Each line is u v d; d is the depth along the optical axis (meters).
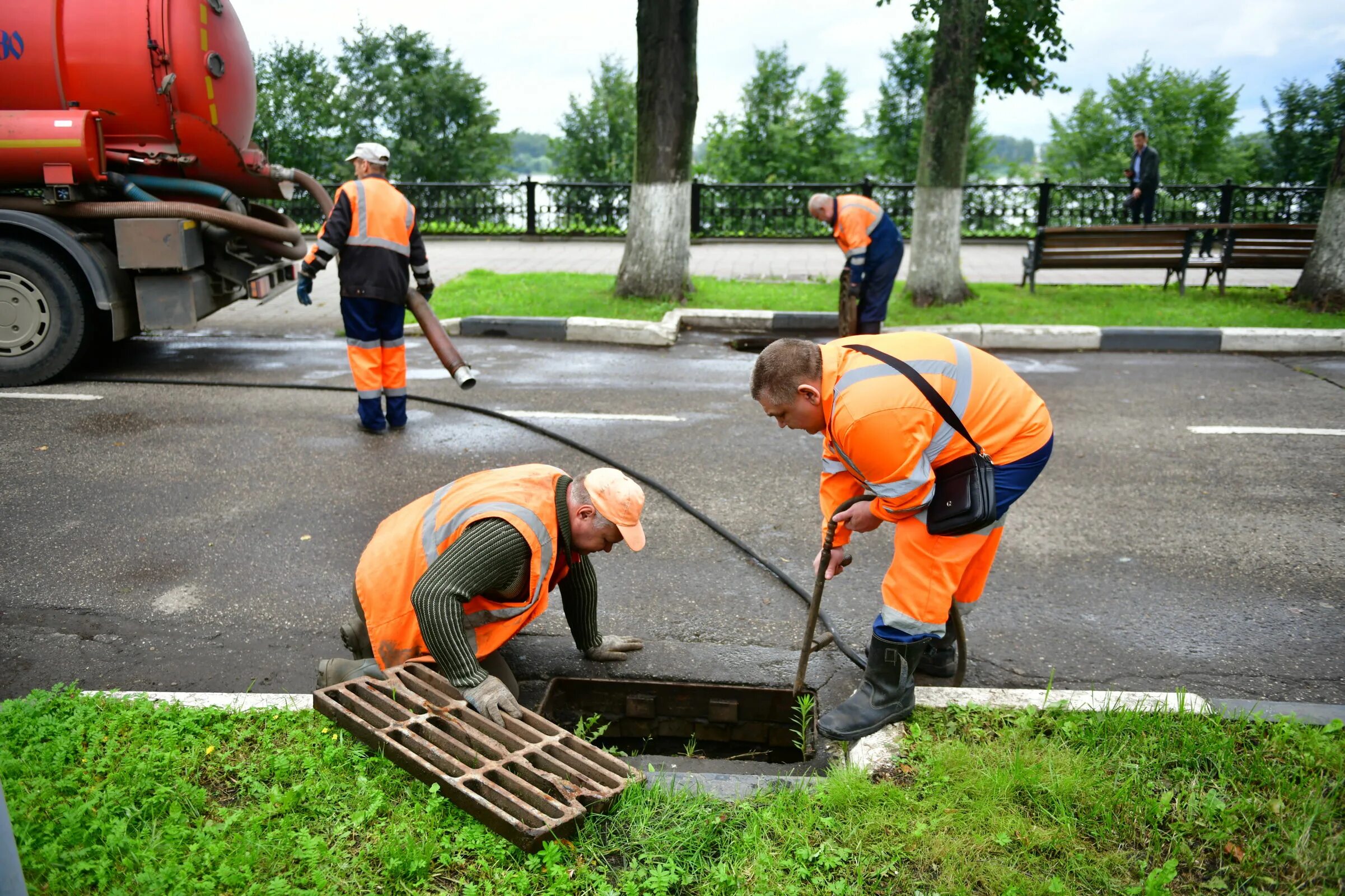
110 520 4.97
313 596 4.22
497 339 9.63
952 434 2.90
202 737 2.98
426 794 2.70
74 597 4.17
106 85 7.16
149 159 7.39
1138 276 13.55
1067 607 4.21
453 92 28.53
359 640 3.35
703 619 4.09
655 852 2.55
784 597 4.32
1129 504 5.37
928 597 3.03
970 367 2.97
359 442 6.27
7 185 7.23
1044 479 5.76
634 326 9.52
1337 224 10.37
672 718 3.66
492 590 2.99
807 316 10.20
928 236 10.79
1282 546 4.82
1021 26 11.14
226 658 3.72
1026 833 2.62
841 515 3.18
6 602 4.11
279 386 7.59
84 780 2.72
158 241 7.22
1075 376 8.29
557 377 8.12
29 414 6.71
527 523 2.87
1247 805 2.70
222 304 8.15
